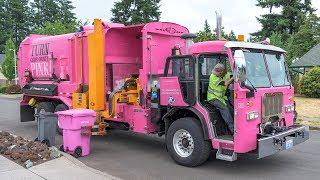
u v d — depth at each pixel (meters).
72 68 12.40
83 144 9.95
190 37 9.67
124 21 51.09
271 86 8.71
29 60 14.63
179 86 8.98
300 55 45.59
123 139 12.34
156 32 10.57
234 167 8.92
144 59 10.27
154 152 10.49
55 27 45.81
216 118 8.65
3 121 16.67
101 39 11.17
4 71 53.12
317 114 18.84
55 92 12.97
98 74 11.18
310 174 8.37
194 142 8.66
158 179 8.00
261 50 8.79
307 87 27.92
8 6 91.12
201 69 8.83
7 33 87.12
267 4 54.41
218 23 9.95
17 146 9.41
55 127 10.52
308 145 11.45
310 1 55.25
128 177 8.13
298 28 51.56
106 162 9.38
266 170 8.68
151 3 51.38
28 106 14.79
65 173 7.63
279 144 8.27
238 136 7.93
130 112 10.52
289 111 9.22
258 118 8.25
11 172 7.61
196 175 8.29
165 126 9.52
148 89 10.10
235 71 7.97
